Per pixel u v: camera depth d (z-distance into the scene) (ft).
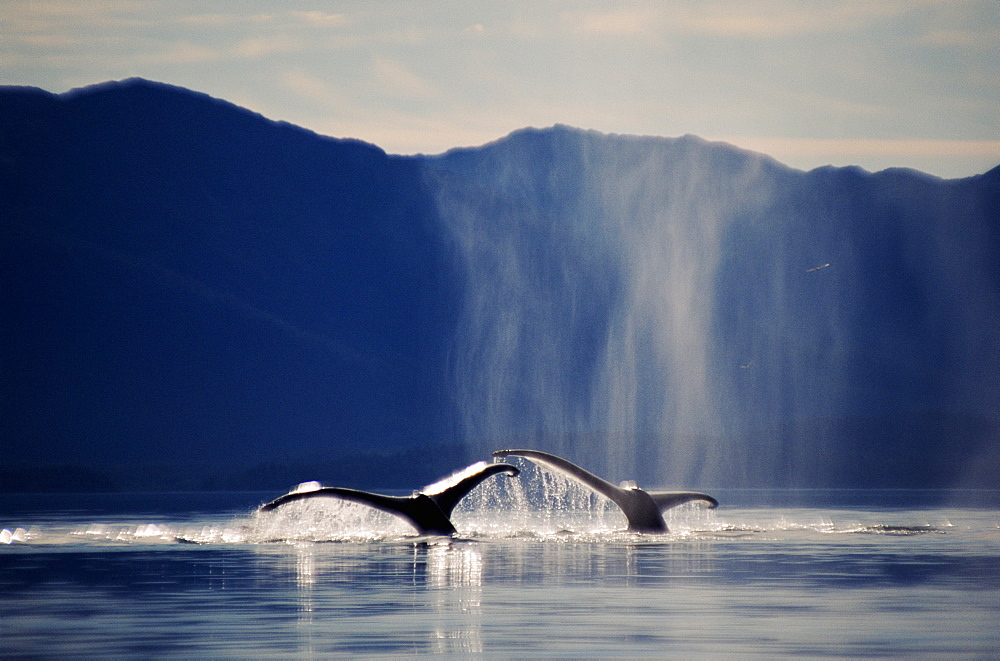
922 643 229.45
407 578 339.36
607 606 280.51
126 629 247.50
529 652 220.23
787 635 238.89
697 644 228.84
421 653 219.00
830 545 462.19
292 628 247.91
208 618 262.06
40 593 308.19
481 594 303.07
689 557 408.05
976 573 354.13
